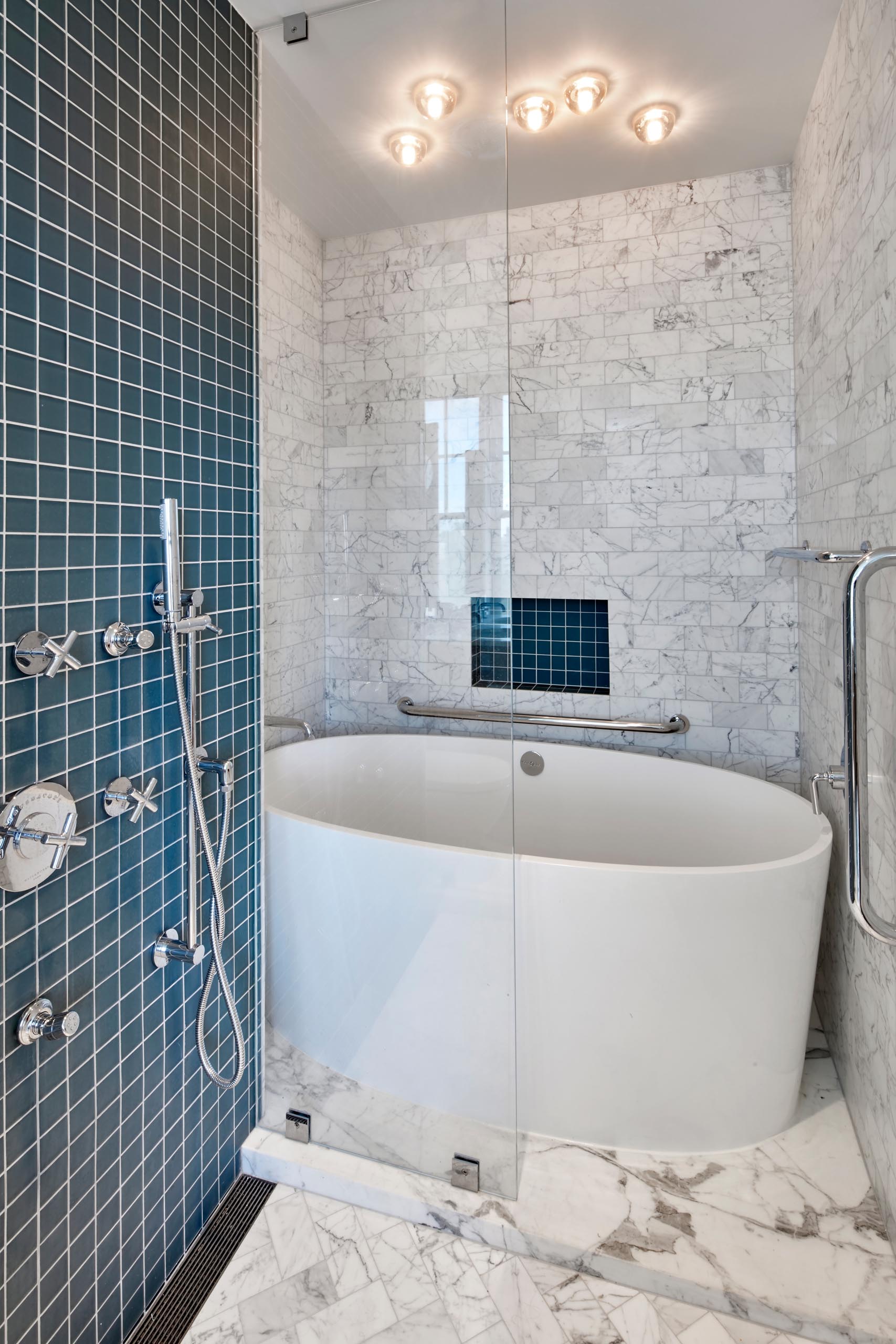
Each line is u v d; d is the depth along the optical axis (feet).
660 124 8.20
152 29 4.74
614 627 10.35
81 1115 4.23
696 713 10.09
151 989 4.90
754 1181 5.79
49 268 3.89
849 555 5.32
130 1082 4.69
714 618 9.95
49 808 3.83
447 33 5.98
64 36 3.95
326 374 6.70
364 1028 6.23
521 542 10.66
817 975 8.18
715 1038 5.99
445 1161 5.85
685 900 5.88
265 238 6.31
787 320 9.39
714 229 9.59
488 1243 5.43
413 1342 4.70
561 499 10.44
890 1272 4.99
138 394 4.67
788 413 9.45
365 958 6.26
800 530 9.21
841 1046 6.88
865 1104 5.96
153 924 4.91
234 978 6.04
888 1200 5.28
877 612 5.46
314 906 6.45
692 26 6.89
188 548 5.31
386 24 6.07
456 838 6.28
